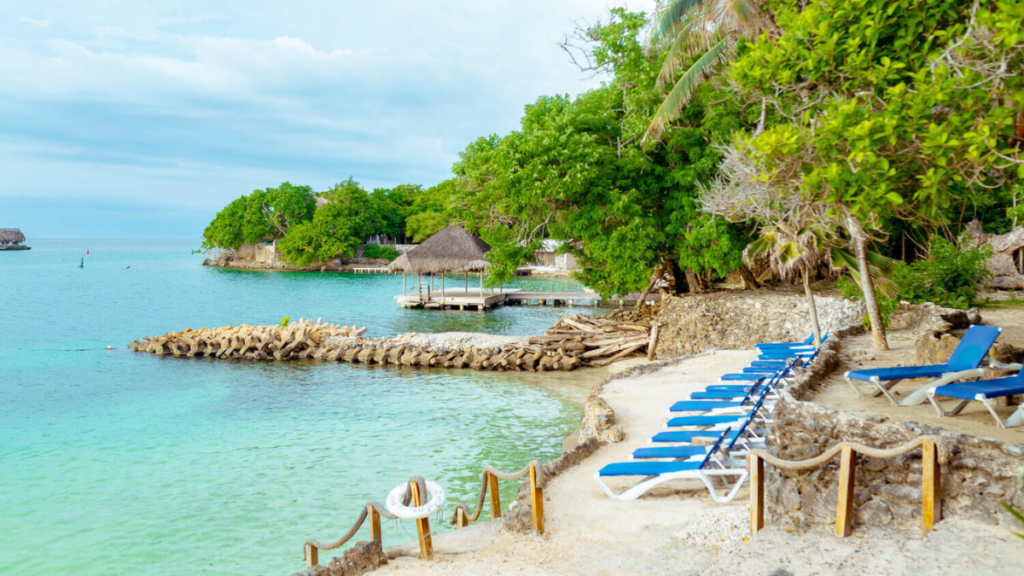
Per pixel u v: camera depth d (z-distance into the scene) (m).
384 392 20.12
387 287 68.62
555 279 77.19
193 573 8.49
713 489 7.12
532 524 6.87
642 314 30.98
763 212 8.93
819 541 5.45
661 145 24.44
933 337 9.79
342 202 99.94
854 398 7.97
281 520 10.21
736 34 17.86
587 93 27.11
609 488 8.12
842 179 6.64
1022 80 5.69
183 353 27.70
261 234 109.31
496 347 25.45
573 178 22.08
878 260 15.51
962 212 29.03
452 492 11.32
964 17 7.02
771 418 9.69
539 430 15.37
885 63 6.88
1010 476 4.91
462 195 30.09
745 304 21.12
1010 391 6.04
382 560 6.45
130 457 13.60
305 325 29.28
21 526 10.04
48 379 22.59
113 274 93.31
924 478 5.09
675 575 5.45
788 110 10.27
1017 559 4.44
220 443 14.59
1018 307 20.09
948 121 6.27
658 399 13.27
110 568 8.66
